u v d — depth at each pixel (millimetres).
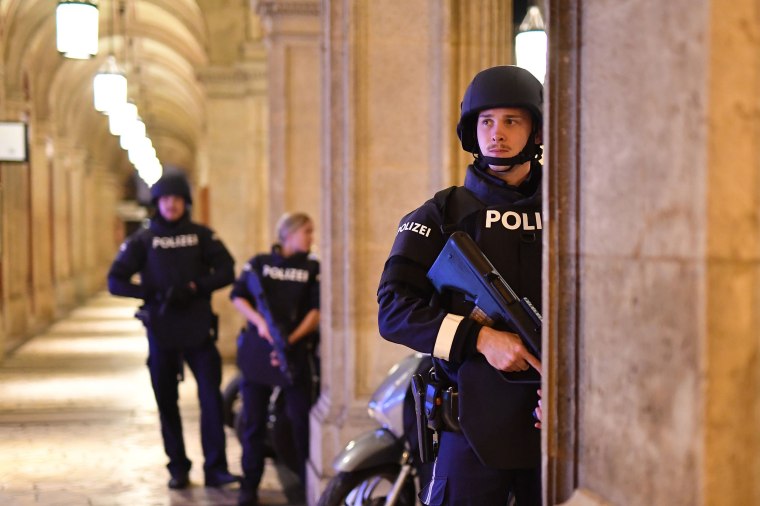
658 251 1936
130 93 27953
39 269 20500
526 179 2967
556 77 2271
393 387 4496
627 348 2053
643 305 1992
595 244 2176
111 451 8336
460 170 5688
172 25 21812
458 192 2979
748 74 1816
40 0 16156
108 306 26938
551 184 2289
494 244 2855
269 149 10516
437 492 2904
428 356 4082
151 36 22094
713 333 1802
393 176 5816
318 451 6027
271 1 10234
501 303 2711
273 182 10500
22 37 16203
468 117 2959
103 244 39031
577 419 2273
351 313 5922
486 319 2783
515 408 2775
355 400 5926
